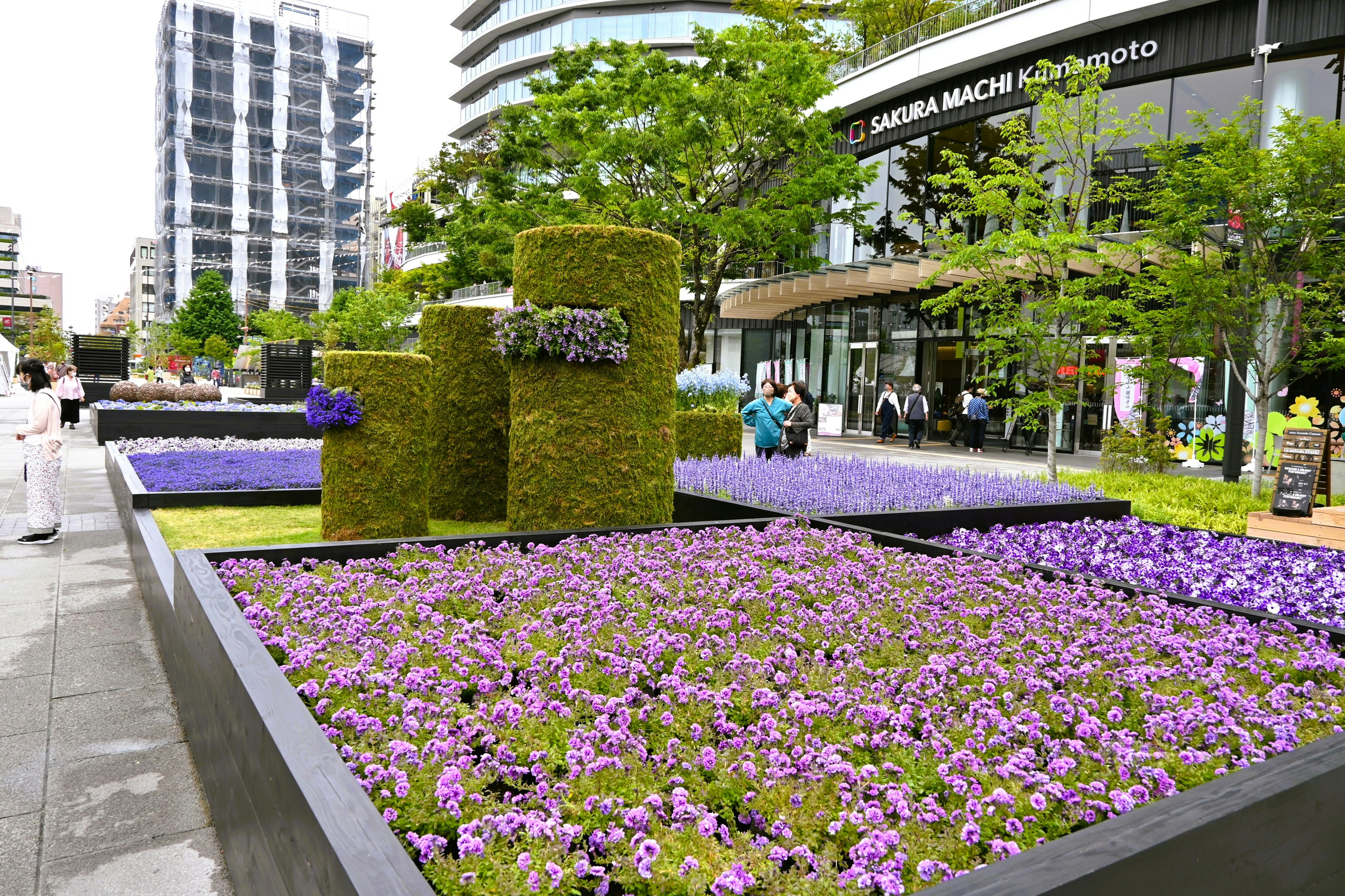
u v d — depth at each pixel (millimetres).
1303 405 15773
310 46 106438
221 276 94812
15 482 13086
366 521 6949
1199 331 11539
